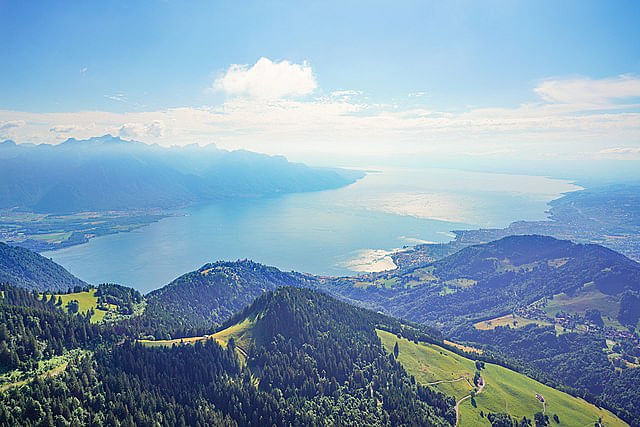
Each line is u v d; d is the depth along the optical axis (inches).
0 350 7480.3
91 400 7160.4
